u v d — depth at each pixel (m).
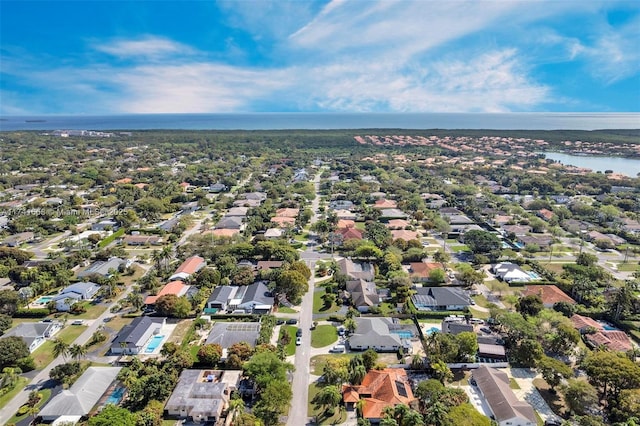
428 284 158.25
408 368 109.44
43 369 110.25
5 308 135.88
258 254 182.75
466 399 93.31
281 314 138.50
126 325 129.12
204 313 138.50
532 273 171.38
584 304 143.88
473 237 191.88
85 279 159.25
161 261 179.88
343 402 96.31
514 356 112.81
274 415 90.12
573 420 90.31
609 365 95.88
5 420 91.31
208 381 103.38
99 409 93.25
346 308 142.12
